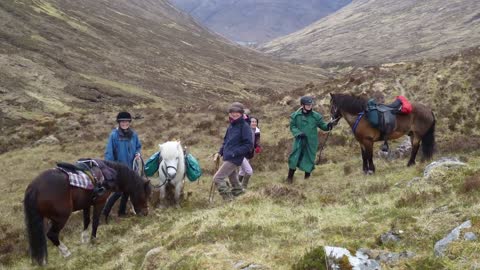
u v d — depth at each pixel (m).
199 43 129.12
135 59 83.25
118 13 123.50
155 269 6.94
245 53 142.50
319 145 17.95
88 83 57.53
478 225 5.78
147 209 10.62
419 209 7.86
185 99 66.69
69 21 87.94
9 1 80.19
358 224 7.52
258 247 6.93
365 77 23.59
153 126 25.31
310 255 5.67
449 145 14.56
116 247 8.98
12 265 9.35
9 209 14.53
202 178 15.88
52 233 8.83
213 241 7.51
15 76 50.75
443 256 5.43
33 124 30.22
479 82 19.05
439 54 159.38
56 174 8.63
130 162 11.03
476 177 8.40
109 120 28.89
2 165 21.17
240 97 76.38
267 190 10.61
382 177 11.96
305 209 9.09
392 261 5.59
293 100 25.03
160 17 152.88
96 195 9.24
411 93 20.62
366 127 12.78
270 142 19.69
